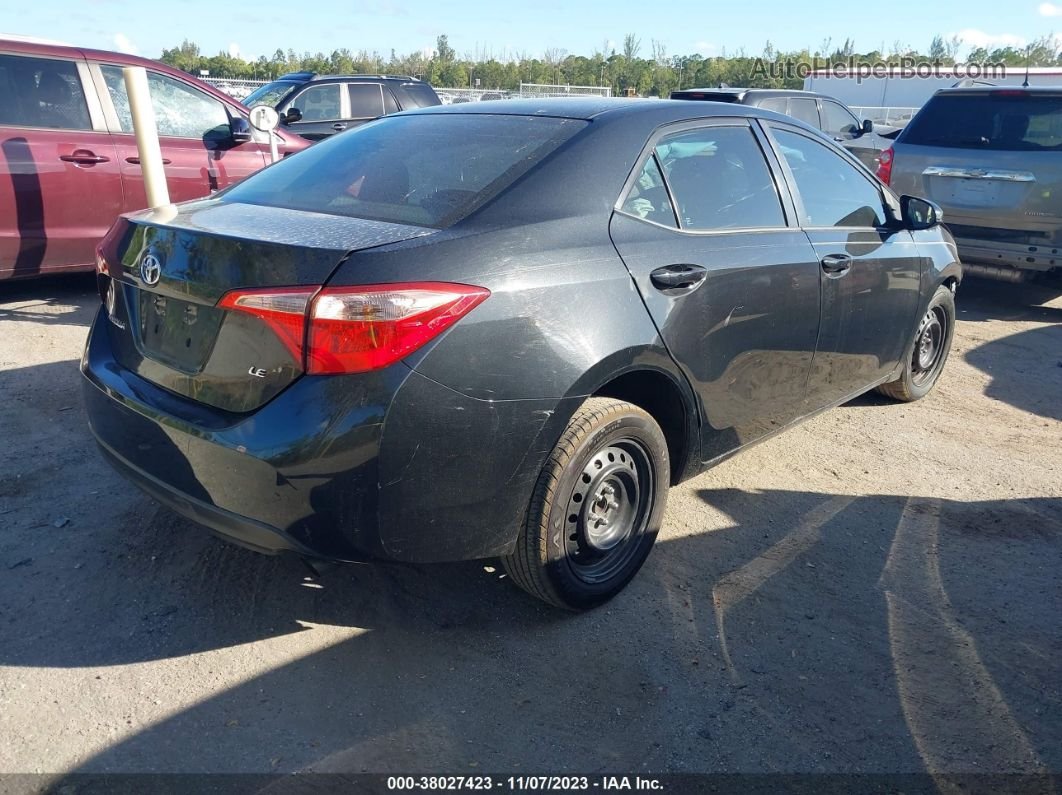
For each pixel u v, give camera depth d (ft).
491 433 8.58
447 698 8.86
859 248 13.74
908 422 17.04
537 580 9.65
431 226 9.06
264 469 8.04
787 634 10.12
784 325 12.10
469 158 10.29
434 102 42.16
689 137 11.41
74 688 8.72
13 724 8.20
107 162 21.80
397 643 9.66
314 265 8.02
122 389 9.45
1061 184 23.59
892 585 11.25
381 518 8.27
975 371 20.53
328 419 7.90
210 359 8.68
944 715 8.92
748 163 12.21
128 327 9.80
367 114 39.58
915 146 26.63
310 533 8.21
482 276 8.55
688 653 9.71
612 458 10.09
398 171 10.39
